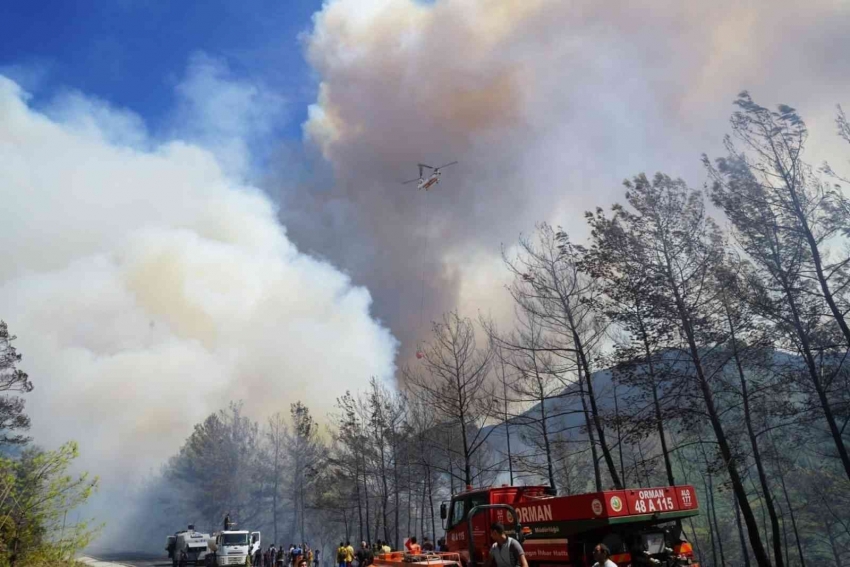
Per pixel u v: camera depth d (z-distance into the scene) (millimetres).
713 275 21062
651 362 21750
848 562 43156
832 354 20484
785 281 19312
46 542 17953
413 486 41562
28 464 17578
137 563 46625
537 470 25500
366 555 28734
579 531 11430
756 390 21922
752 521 18656
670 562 11391
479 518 14000
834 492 34875
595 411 23156
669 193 22094
